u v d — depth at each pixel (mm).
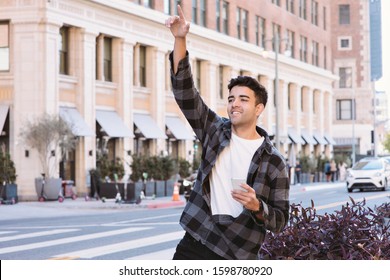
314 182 62656
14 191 32781
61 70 37156
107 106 40438
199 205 5848
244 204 5504
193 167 44312
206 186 5844
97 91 39531
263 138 5883
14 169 33000
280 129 63188
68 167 37250
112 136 39406
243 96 5785
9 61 35531
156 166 38438
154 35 44344
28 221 24453
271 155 5816
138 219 24344
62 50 37250
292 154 54250
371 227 9070
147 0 43938
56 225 22312
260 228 5793
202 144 5957
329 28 77000
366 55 91375
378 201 29438
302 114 69500
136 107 43312
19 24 35094
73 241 17453
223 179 5812
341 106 92188
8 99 35375
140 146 43719
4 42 35594
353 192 40688
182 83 5828
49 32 35188
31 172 34625
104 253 15047
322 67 74250
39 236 18781
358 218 8398
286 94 64625
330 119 76438
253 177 5801
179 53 5789
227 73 54500
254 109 5824
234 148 5840
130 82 42000
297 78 67188
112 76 41281
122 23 41188
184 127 47562
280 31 63938
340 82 92125
